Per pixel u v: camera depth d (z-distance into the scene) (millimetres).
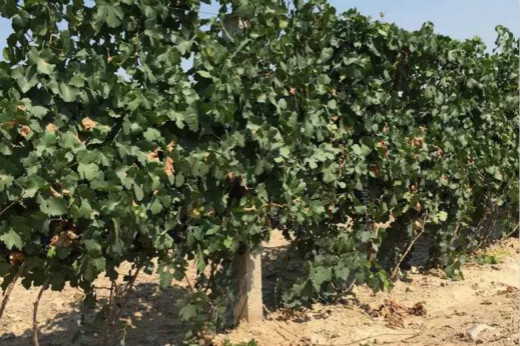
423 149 6480
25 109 3586
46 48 3701
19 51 3678
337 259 5621
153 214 4195
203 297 4633
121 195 3896
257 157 4746
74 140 3783
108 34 4070
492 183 7867
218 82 4422
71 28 3891
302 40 5242
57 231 3812
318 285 5445
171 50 4262
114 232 3953
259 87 4715
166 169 4145
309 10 5211
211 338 4805
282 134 4914
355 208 5805
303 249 5688
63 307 6082
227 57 4570
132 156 4031
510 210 8711
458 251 7398
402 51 6219
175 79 4285
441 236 7156
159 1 4145
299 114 5168
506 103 8180
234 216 4691
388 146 6102
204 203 4500
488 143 7594
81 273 4062
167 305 6102
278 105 4840
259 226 4828
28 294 6480
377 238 6062
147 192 4031
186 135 4434
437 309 6062
